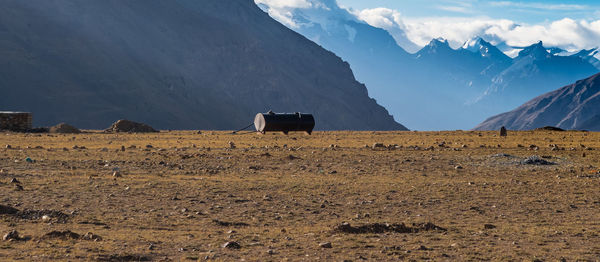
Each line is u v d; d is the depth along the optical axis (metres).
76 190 36.69
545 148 73.94
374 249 21.78
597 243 23.38
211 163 55.50
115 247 21.19
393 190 39.12
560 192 38.81
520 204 34.16
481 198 36.25
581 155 64.44
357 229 25.27
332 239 23.50
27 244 21.06
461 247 22.22
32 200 32.50
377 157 61.28
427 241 23.36
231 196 35.94
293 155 63.00
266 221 28.36
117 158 58.81
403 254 20.88
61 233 22.75
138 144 79.94
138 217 28.47
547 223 28.19
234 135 101.25
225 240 23.06
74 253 19.94
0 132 107.81
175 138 93.25
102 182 40.56
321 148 72.25
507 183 43.09
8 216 26.89
